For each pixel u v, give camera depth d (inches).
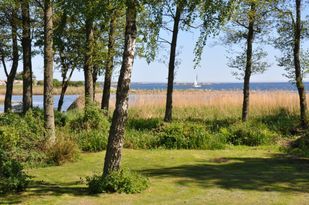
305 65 700.0
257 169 418.6
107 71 736.3
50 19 511.5
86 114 623.5
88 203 294.2
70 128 613.0
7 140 446.6
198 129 590.9
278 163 453.7
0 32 806.5
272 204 291.6
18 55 855.1
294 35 714.8
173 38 695.7
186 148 561.6
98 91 1827.0
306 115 697.6
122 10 335.0
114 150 329.4
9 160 352.8
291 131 670.5
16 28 782.5
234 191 327.6
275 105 837.8
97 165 446.9
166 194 318.7
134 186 325.7
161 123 659.4
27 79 736.3
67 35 768.9
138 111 838.5
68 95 2356.1
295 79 719.1
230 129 626.8
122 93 325.1
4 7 721.6
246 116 722.2
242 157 495.8
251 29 703.7
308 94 928.3
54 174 401.4
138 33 363.3
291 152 532.7
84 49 713.0
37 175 396.8
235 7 327.3
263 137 601.0
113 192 322.3
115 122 327.6
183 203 294.4
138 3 315.9
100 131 592.1
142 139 573.0
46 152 463.5
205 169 420.2
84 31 741.9
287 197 309.4
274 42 728.3
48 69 502.9
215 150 549.0
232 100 872.9
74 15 328.5
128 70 323.9
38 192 326.0
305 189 333.4
